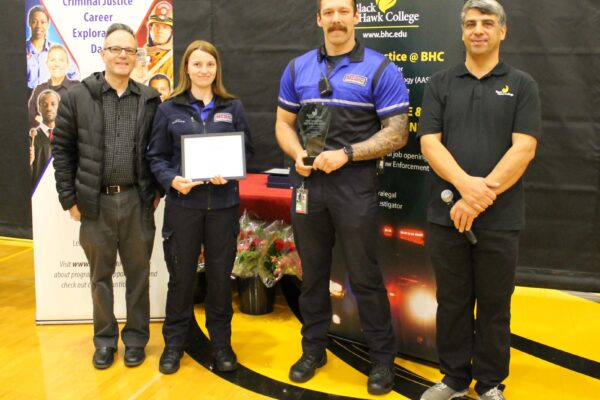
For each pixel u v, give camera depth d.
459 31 2.71
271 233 3.69
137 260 2.99
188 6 4.54
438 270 2.52
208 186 2.80
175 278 2.91
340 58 2.61
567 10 3.93
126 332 3.10
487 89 2.33
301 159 2.60
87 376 2.91
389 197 3.02
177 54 4.61
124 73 2.79
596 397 2.74
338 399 2.70
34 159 3.46
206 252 2.93
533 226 4.21
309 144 2.61
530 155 2.28
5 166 5.18
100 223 2.88
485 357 2.54
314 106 2.60
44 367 3.01
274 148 4.58
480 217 2.35
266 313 3.77
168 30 3.37
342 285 3.28
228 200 2.86
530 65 4.04
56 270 3.53
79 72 3.36
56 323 3.57
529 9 3.99
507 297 2.44
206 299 3.05
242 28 4.49
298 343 3.32
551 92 4.04
